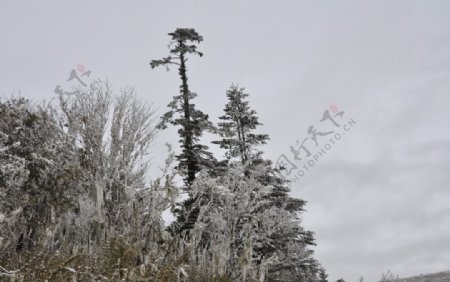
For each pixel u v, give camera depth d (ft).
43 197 31.40
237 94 68.28
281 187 58.70
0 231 23.20
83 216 28.73
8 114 33.83
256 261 46.39
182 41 63.46
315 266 66.49
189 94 60.18
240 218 39.32
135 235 22.99
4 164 30.35
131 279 17.90
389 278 20.25
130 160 38.45
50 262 17.60
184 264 21.79
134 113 40.37
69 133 38.19
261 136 63.82
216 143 62.54
